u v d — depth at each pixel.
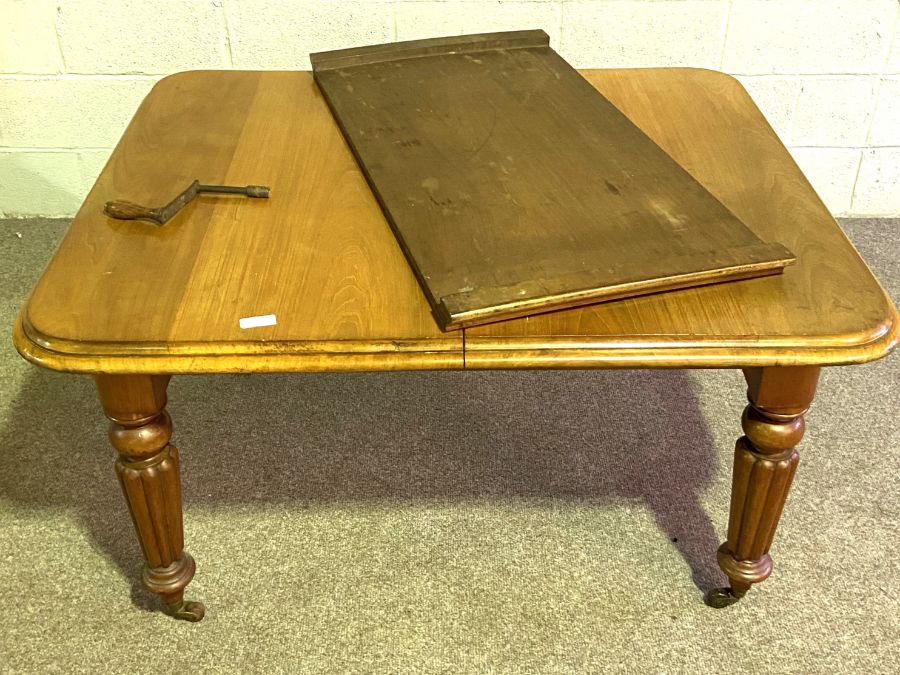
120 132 2.04
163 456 1.10
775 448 1.09
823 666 1.21
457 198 1.14
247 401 1.64
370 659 1.21
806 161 2.11
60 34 1.90
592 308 0.98
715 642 1.24
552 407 1.63
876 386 1.68
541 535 1.39
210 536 1.38
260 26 1.91
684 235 1.06
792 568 1.34
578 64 1.98
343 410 1.62
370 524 1.41
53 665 1.21
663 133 1.35
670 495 1.46
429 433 1.57
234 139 1.33
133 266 1.04
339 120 1.36
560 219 1.09
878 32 1.92
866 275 1.04
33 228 2.10
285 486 1.47
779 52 1.96
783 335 0.94
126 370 0.93
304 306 0.98
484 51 1.58
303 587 1.31
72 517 1.41
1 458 1.51
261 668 1.21
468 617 1.27
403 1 1.89
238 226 1.12
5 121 2.01
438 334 0.94
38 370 1.69
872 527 1.40
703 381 1.70
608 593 1.30
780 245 1.04
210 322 0.96
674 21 1.92
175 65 1.96
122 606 1.29
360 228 1.12
